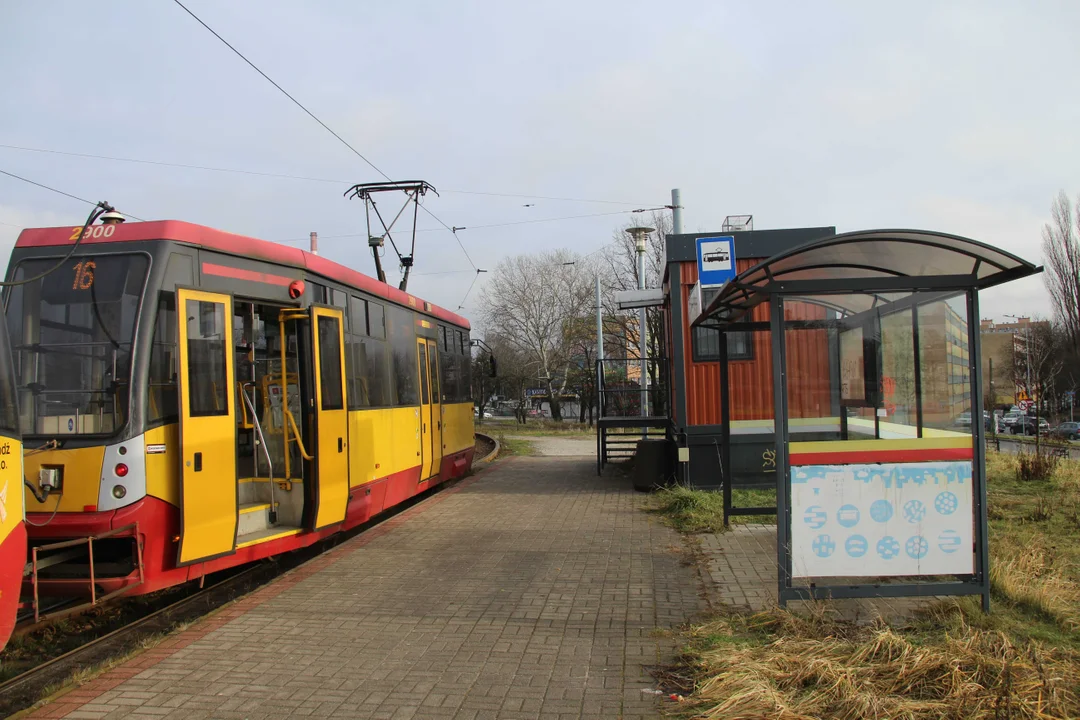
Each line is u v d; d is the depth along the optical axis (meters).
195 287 6.77
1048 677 4.23
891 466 5.78
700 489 12.23
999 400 52.47
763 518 9.93
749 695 4.28
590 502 12.16
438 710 4.46
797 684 4.50
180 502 6.38
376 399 10.35
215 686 4.90
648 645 5.46
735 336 12.59
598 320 25.00
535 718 4.31
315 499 8.15
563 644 5.53
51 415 6.23
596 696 4.59
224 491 6.87
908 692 4.29
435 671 5.07
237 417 7.38
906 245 5.73
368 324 10.26
